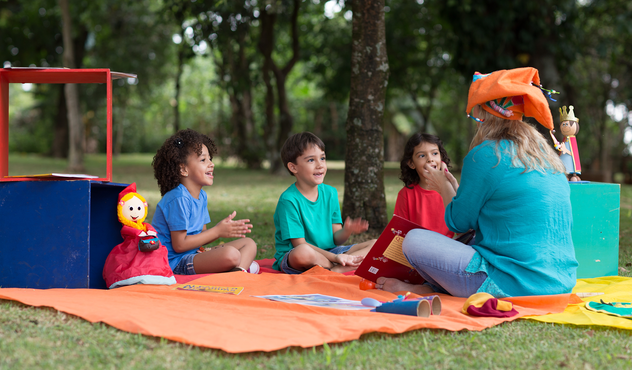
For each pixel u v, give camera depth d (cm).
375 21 513
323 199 388
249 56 1659
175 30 2078
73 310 235
